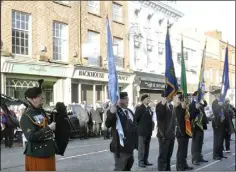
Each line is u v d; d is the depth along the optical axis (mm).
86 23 25781
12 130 14172
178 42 38094
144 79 31734
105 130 18000
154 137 18422
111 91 6344
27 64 20250
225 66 11633
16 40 20438
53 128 4914
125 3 30078
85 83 25375
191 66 40969
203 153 12438
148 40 33094
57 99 22734
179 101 8953
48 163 4918
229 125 11547
